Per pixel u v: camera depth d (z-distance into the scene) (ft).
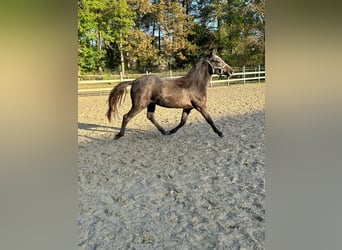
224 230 5.65
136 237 5.51
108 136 12.76
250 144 10.87
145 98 11.61
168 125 14.52
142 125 14.67
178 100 11.49
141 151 10.63
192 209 6.48
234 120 14.99
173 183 7.86
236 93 26.58
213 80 37.58
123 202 6.89
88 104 22.17
